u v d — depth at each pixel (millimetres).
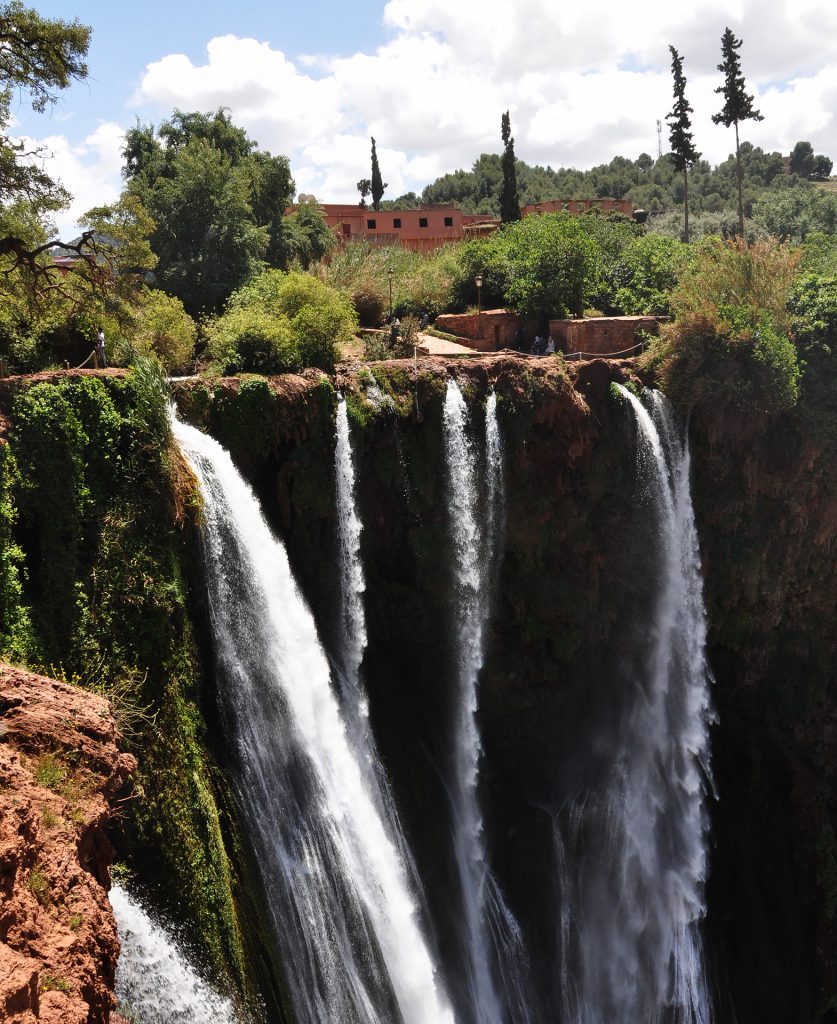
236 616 21531
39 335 25891
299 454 24469
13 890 9078
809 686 35219
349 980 21672
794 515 33031
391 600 27859
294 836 21578
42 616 16734
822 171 144625
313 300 28359
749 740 35094
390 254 47625
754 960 33062
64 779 11367
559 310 38875
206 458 21281
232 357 25562
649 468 30953
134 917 15609
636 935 32062
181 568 19562
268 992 18719
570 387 29281
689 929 33156
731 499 32625
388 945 23375
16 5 22594
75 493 17734
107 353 25594
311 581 25250
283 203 45094
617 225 48438
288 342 26188
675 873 33281
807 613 34781
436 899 26516
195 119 45062
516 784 31203
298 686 22953
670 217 91000
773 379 30734
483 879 29219
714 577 33250
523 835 30234
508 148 55219
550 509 29844
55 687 13133
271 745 21875
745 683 34781
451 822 28406
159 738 17484
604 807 32156
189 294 36094
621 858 32281
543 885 30125
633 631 32281
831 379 32531
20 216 25438
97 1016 9273
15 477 16750
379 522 26953
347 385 25844
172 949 16328
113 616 17750
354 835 23328
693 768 33656
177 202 36906
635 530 31141
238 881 19125
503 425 28500
